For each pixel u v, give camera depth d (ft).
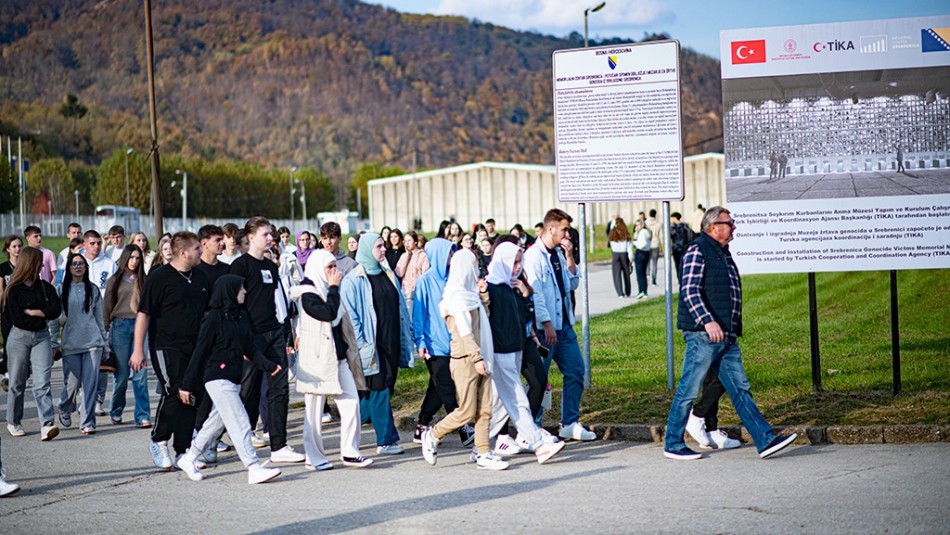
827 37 33.37
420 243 61.36
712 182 231.30
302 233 51.08
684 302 27.07
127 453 30.76
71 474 27.55
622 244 80.94
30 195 370.94
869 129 33.24
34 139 523.70
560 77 36.45
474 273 27.32
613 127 36.14
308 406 27.94
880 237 33.35
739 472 25.07
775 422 30.40
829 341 48.44
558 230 30.17
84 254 44.01
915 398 32.22
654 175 35.96
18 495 24.88
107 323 35.12
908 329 51.29
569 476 25.50
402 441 32.42
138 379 35.78
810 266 33.88
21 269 33.24
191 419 28.14
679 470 25.70
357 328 28.94
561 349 31.09
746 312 65.16
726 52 34.09
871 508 20.67
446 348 30.09
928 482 22.99
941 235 32.96
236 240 34.99
